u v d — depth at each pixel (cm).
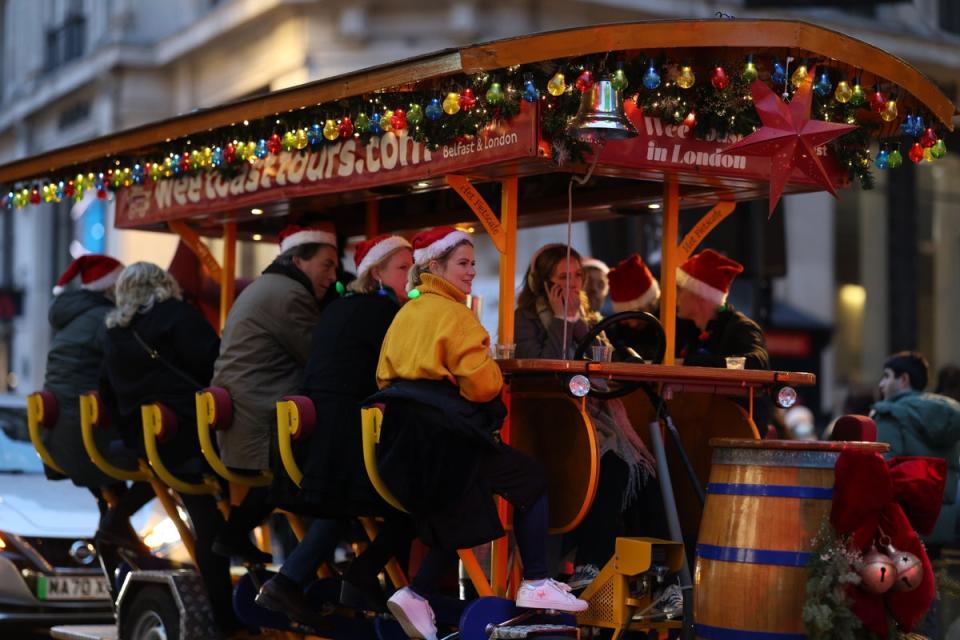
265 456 790
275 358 798
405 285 774
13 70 3338
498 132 694
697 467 788
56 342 966
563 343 757
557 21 2006
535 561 683
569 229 740
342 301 756
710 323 880
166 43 2561
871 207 2456
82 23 2933
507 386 727
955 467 884
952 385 1120
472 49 660
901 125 762
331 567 819
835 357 2417
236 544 816
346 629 782
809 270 2422
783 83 702
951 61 2338
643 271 918
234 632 841
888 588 613
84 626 967
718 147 735
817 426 2383
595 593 694
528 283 786
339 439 722
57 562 1070
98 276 973
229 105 817
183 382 850
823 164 773
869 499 613
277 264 819
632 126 661
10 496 1130
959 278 2470
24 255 3309
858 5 1709
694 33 664
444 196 986
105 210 2630
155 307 859
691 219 1456
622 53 682
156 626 863
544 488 687
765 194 806
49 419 948
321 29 2111
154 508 1142
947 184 2472
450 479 664
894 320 2434
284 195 848
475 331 681
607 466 734
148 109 2664
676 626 697
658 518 764
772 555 627
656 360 736
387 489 688
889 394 923
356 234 1052
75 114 2955
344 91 732
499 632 680
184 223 968
